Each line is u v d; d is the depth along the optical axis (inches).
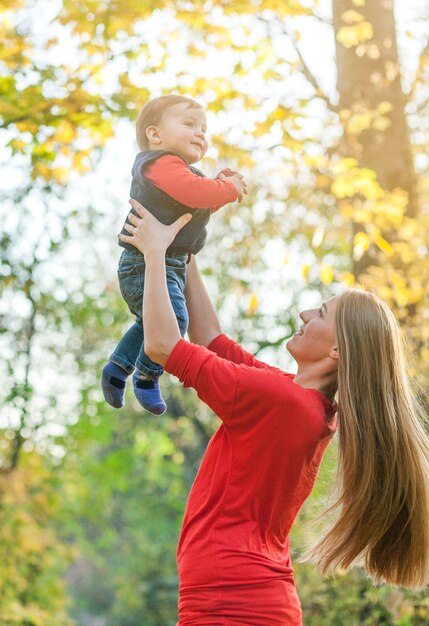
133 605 782.5
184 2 292.7
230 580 121.0
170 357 124.3
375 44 306.2
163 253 128.1
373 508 132.6
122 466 758.5
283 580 125.0
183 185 129.1
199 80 287.7
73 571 995.3
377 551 138.7
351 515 132.8
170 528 842.8
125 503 908.0
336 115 312.2
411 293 288.4
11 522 476.1
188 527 126.8
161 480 828.6
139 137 138.8
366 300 135.0
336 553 135.9
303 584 325.4
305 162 290.2
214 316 149.4
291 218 420.5
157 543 844.0
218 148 298.8
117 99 285.3
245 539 123.3
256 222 418.0
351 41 284.5
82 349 578.2
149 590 765.9
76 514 729.6
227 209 426.9
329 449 173.5
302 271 263.1
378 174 310.5
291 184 389.4
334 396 138.6
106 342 592.7
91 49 291.1
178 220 131.0
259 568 122.2
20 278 434.3
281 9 294.7
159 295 125.9
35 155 304.7
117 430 772.0
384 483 132.0
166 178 129.6
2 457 496.4
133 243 129.8
